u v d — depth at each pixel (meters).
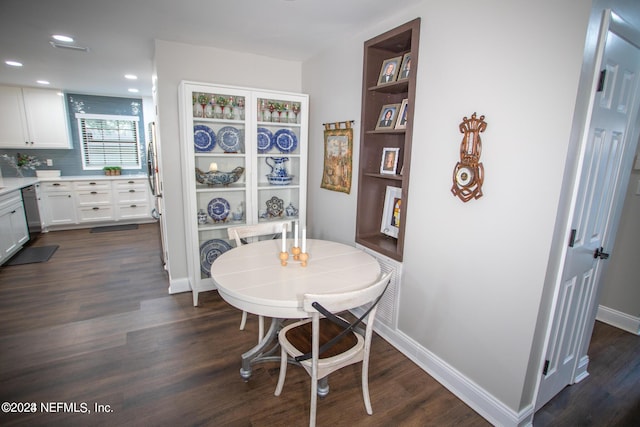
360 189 2.61
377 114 2.52
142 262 3.97
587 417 1.77
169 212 3.07
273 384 1.99
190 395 1.88
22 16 2.28
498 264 1.66
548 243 1.45
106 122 5.67
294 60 3.39
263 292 1.60
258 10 2.18
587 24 1.27
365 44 2.40
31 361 2.14
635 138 1.80
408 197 2.17
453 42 1.79
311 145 3.40
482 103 1.66
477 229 1.74
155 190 3.87
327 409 1.80
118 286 3.31
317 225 3.41
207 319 2.72
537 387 1.68
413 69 2.04
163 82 2.86
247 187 3.08
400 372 2.12
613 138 1.63
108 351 2.27
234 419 1.72
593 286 1.88
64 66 3.65
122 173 5.91
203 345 2.37
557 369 1.80
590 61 1.33
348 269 1.93
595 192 1.62
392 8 2.10
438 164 1.94
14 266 3.78
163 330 2.54
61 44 2.90
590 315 1.95
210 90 2.77
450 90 1.83
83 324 2.60
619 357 2.28
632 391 1.97
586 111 1.39
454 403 1.87
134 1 2.06
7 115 4.81
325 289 1.65
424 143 2.02
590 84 1.37
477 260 1.76
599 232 1.77
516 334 1.60
